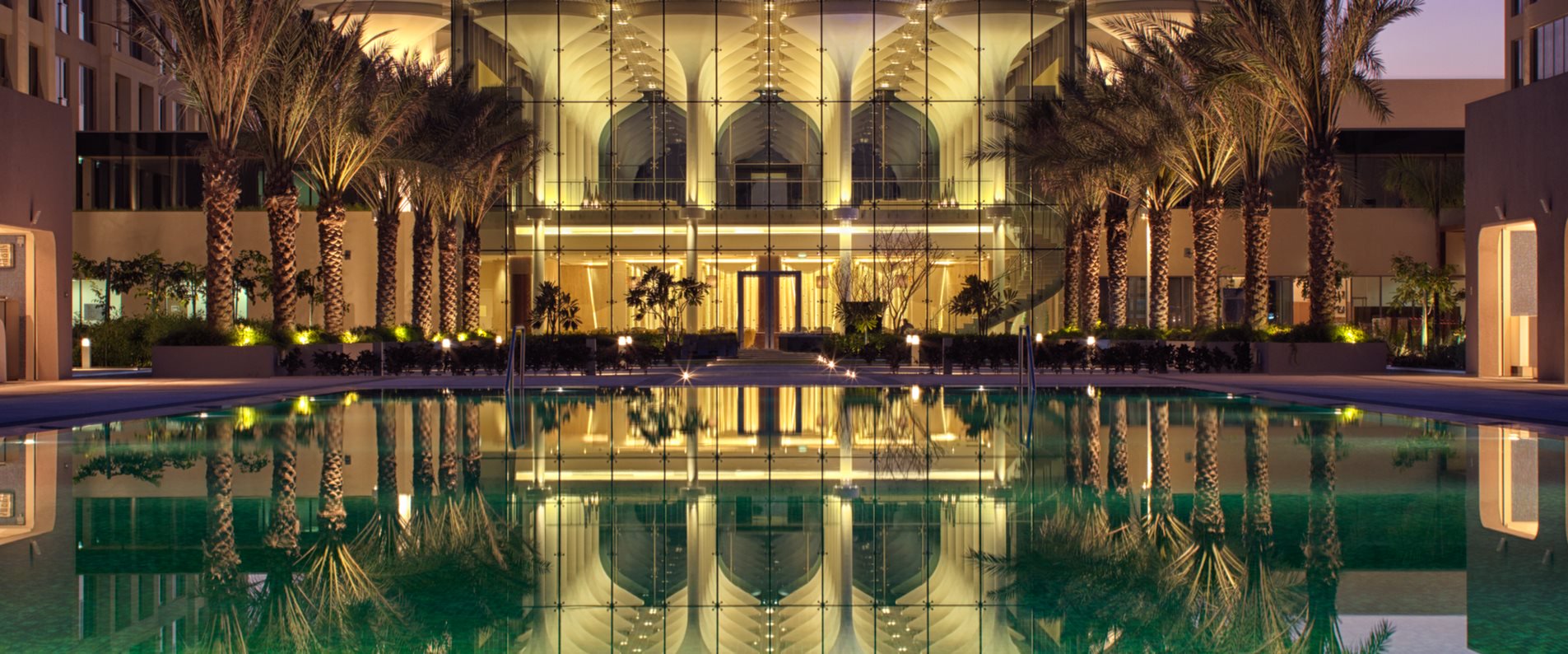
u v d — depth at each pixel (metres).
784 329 43.44
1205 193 32.03
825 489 9.74
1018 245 42.19
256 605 5.94
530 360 29.48
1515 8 33.97
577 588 6.36
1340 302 44.62
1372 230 44.59
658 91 43.00
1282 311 45.41
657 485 10.00
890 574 6.68
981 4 41.81
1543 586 6.21
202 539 7.64
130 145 46.28
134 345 37.06
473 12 41.84
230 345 28.02
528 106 42.22
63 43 46.56
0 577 6.51
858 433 14.47
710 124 42.94
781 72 43.19
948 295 44.62
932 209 42.59
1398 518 8.24
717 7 41.38
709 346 40.34
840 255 42.69
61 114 28.05
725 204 42.78
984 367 33.03
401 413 17.83
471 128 34.47
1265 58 26.69
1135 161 31.02
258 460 11.70
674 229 42.56
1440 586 6.24
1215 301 32.28
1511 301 27.02
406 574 6.66
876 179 42.81
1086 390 22.91
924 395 22.03
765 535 7.83
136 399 19.55
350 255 44.12
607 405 19.48
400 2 44.72
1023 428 15.03
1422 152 44.66
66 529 7.92
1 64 39.88
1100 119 32.59
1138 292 45.16
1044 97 37.38
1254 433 14.24
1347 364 28.23
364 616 5.75
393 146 33.31
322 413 17.64
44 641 5.25
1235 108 29.06
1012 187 42.16
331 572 6.69
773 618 5.79
